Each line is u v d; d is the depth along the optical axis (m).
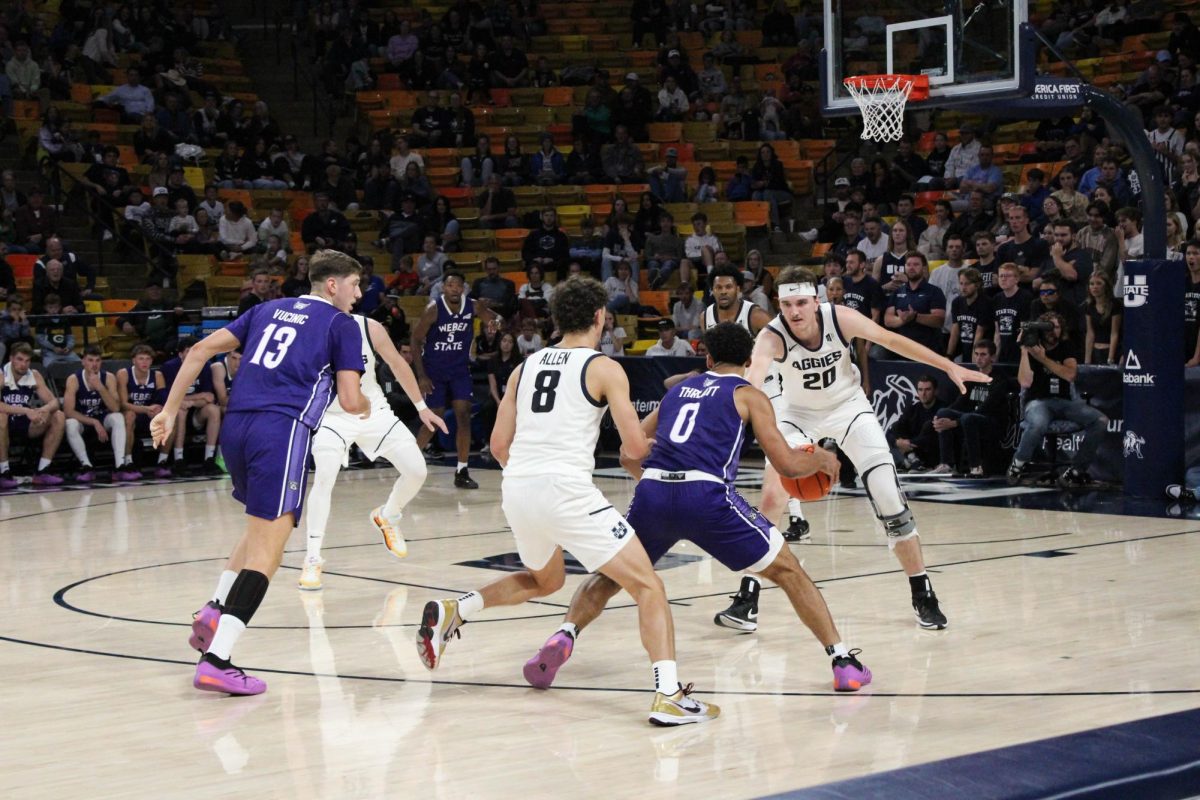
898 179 17.25
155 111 18.62
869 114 10.53
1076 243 11.98
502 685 4.98
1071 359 10.39
